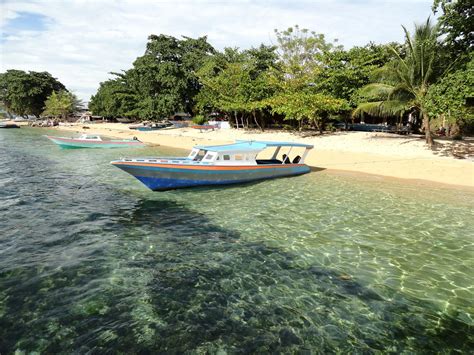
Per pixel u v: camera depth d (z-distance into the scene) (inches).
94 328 221.8
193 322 228.8
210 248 350.0
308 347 206.5
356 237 382.3
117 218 442.3
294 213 470.3
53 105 3376.0
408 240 374.6
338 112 1332.4
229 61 1968.5
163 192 583.5
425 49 840.3
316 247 354.3
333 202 525.7
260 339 213.0
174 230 401.1
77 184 637.9
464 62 807.1
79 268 301.4
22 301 249.6
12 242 355.3
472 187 619.5
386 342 212.2
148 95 2425.0
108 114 3036.4
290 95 1302.9
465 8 813.2
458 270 305.6
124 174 745.6
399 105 938.1
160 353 200.8
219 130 1814.7
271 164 684.1
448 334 220.2
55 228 399.5
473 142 970.1
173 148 1317.7
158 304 249.1
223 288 272.4
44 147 1284.4
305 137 1315.2
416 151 915.4
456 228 412.2
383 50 1245.7
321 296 262.2
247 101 1599.4
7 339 211.3
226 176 622.5
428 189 609.0
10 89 3599.9
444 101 692.7
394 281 285.4
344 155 963.3
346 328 225.0
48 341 209.8
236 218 447.5
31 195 546.3
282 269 305.4
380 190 604.1
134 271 298.4
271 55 1908.2
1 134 1951.3
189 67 2370.8
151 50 2507.4
